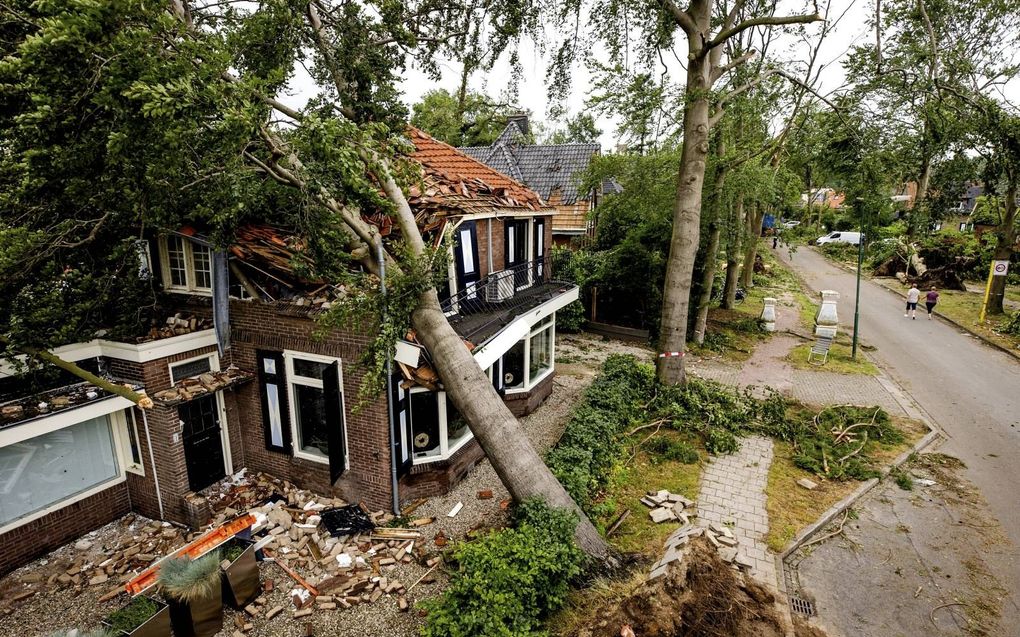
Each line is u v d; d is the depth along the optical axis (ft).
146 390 26.81
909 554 26.00
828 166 52.60
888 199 54.80
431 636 18.76
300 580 23.71
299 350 28.76
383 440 27.89
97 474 28.30
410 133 37.22
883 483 32.65
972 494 31.35
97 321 27.07
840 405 44.83
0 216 21.99
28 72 17.54
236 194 21.16
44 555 26.16
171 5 23.98
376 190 23.66
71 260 25.61
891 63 45.27
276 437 30.91
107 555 26.23
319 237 24.89
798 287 103.55
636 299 67.05
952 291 93.15
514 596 19.62
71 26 15.58
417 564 24.97
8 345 22.76
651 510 29.09
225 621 21.75
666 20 40.86
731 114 51.44
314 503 29.76
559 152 90.79
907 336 67.51
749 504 29.91
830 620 21.77
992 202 116.57
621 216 67.72
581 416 37.83
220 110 18.63
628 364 47.91
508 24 35.27
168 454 27.76
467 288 33.81
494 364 37.29
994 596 23.11
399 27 29.81
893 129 47.70
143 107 16.29
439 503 29.84
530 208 40.42
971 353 60.23
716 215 57.88
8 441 22.40
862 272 118.83
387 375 26.68
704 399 43.09
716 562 22.67
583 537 24.26
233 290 30.60
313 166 22.43
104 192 20.58
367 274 26.76
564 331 69.10
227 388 30.78
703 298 62.23
